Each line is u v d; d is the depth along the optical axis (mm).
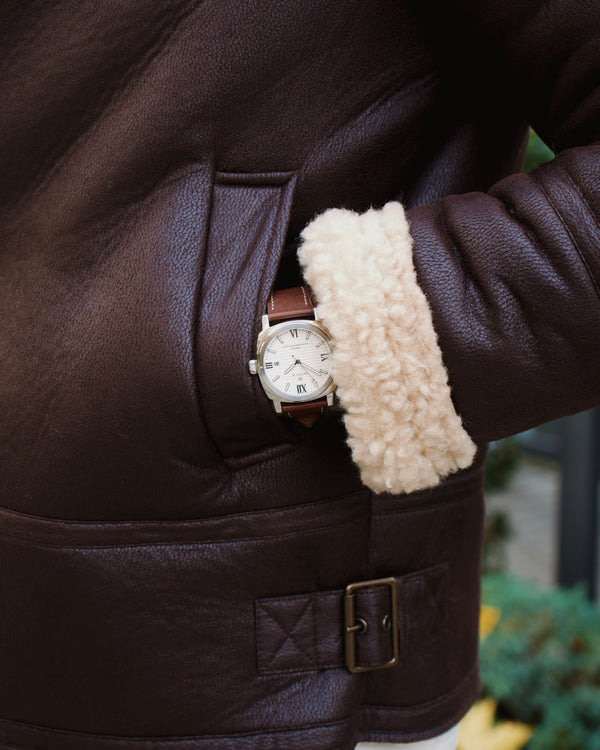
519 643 1951
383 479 614
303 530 653
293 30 624
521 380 593
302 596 663
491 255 593
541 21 588
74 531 656
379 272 599
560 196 589
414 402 599
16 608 677
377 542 672
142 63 630
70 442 648
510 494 4246
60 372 649
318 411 626
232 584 653
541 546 3504
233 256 634
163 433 631
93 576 656
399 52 642
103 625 659
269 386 613
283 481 647
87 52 634
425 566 693
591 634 1964
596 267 581
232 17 620
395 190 667
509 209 607
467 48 632
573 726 1783
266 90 629
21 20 641
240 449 639
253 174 639
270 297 628
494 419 605
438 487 683
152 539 651
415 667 693
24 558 669
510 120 688
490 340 590
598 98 589
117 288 639
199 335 625
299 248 625
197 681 660
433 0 620
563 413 608
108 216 644
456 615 718
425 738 702
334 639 669
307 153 639
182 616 654
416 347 595
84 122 645
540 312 587
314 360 614
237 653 659
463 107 672
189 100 627
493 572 2512
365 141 644
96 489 648
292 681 666
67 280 653
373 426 603
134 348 630
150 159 634
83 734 677
